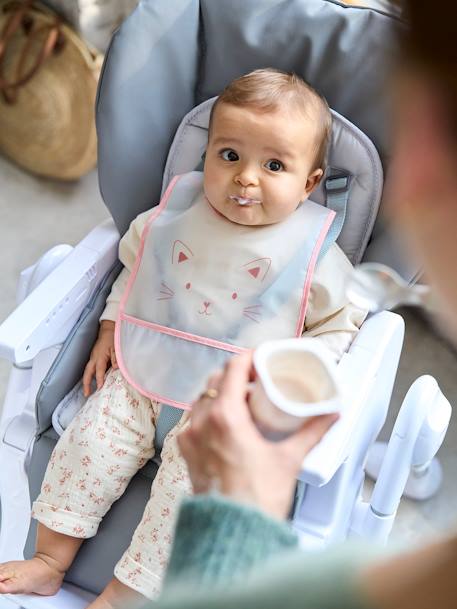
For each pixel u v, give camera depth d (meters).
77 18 1.99
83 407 1.18
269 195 1.13
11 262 1.99
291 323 1.18
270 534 0.34
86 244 1.24
